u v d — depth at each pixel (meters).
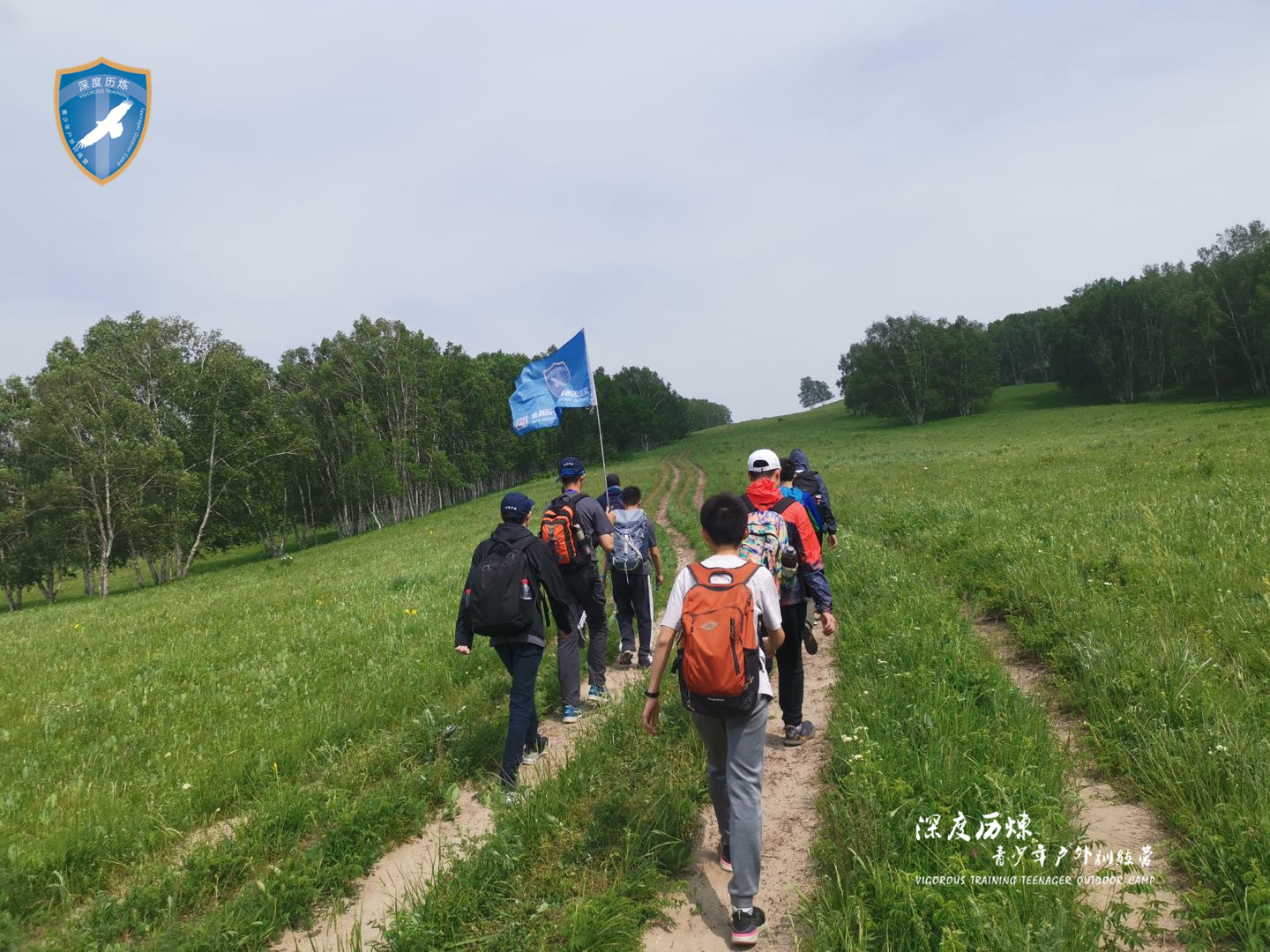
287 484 55.44
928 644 5.77
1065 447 31.36
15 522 38.28
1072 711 4.79
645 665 7.54
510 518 5.09
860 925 2.75
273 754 5.14
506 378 86.06
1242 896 2.74
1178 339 74.38
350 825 4.04
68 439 37.53
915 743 4.16
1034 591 6.93
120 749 5.57
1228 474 13.15
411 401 63.44
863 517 15.40
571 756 5.07
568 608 5.36
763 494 4.81
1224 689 4.28
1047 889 2.83
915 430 77.69
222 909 3.36
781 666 4.96
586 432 92.06
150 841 4.07
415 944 3.01
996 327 134.12
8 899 3.44
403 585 13.80
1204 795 3.37
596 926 3.07
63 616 16.73
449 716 5.82
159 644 10.10
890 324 93.94
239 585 19.45
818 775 4.45
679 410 130.12
